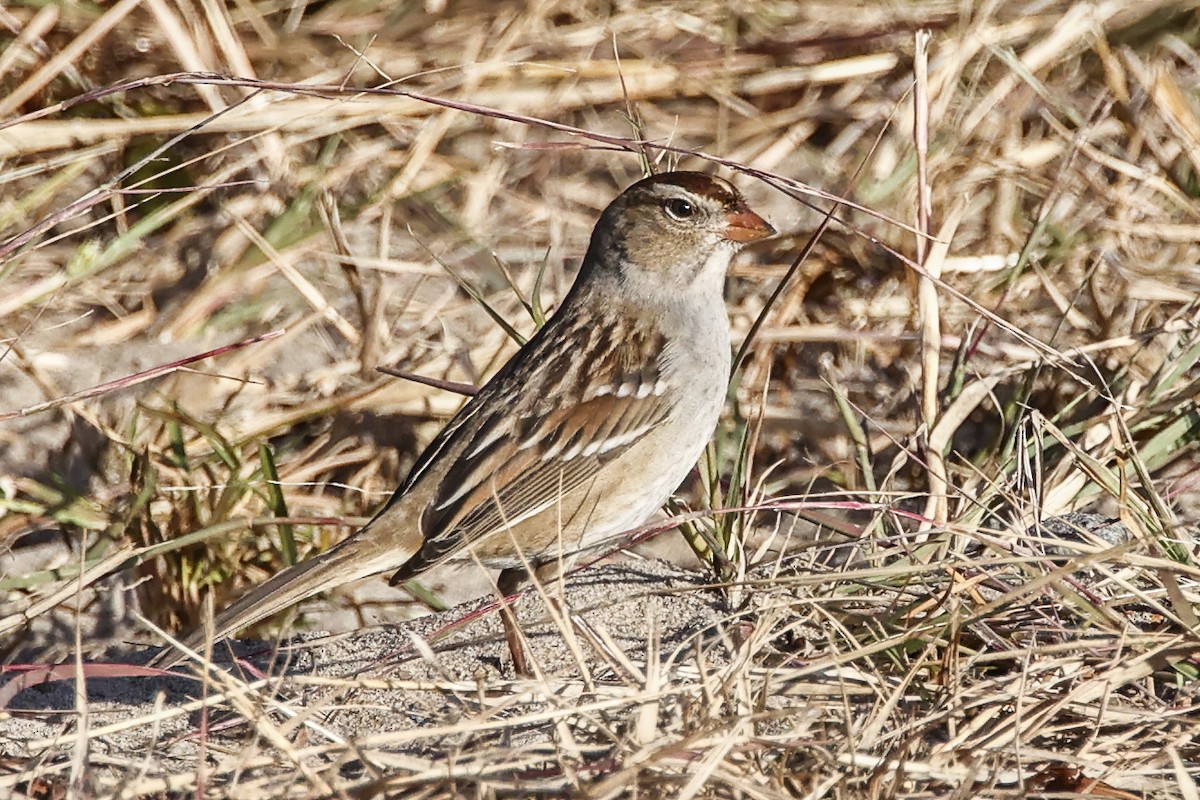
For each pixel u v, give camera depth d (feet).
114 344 38.11
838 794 21.09
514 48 43.32
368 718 25.40
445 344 39.11
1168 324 36.27
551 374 29.89
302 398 37.83
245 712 21.59
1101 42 43.09
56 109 30.91
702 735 20.80
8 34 41.55
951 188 41.68
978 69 43.68
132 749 24.53
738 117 43.47
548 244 41.34
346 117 40.78
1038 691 23.32
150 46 41.45
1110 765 22.18
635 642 27.96
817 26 44.37
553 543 29.37
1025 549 27.04
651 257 30.35
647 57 43.96
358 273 39.47
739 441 33.88
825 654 25.31
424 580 34.94
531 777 21.58
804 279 41.16
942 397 37.17
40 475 35.47
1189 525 30.35
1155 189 42.06
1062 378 38.04
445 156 41.98
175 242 40.19
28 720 25.95
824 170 42.68
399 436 38.14
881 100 43.42
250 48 41.93
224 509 34.35
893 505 30.55
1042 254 40.55
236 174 40.63
